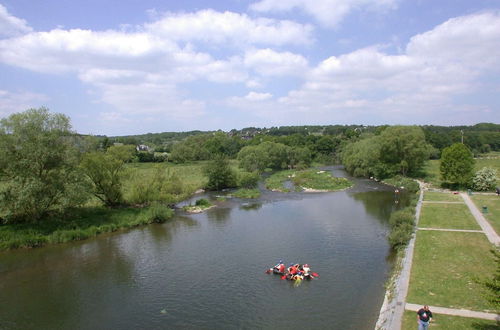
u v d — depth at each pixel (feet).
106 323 78.95
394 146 289.12
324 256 114.62
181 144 540.11
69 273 108.68
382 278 95.86
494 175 225.15
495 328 60.34
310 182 282.36
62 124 154.40
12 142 139.95
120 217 165.07
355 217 166.81
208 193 253.44
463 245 109.19
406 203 198.80
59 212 153.17
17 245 133.28
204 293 91.56
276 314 79.00
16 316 83.10
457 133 554.87
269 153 419.33
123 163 191.31
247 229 151.74
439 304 70.64
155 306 85.81
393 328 62.28
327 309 80.07
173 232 151.53
